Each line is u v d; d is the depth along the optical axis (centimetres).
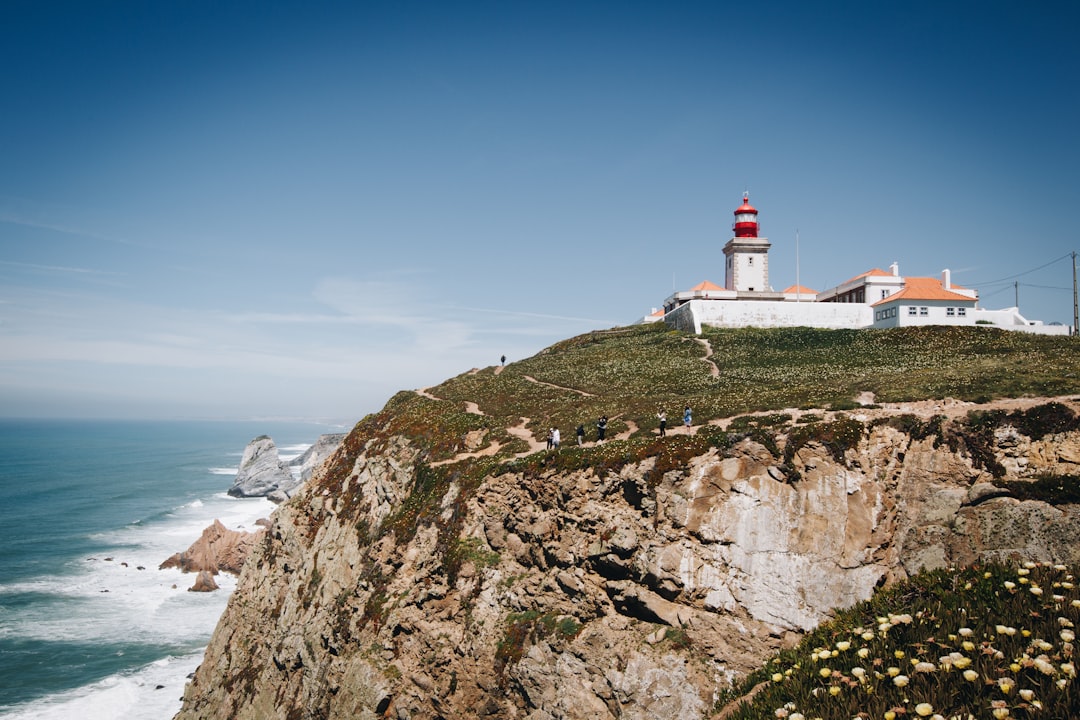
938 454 3381
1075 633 1101
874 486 3406
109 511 13100
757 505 3466
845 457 3488
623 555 3516
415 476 5159
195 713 5184
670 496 3603
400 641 3950
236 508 13612
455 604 3922
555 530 3866
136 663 6178
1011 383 4044
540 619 3578
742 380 5728
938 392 4094
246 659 5234
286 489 15138
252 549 6012
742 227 10325
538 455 4256
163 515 12700
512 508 4109
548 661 3406
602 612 3478
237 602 5700
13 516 12456
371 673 3850
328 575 4953
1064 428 3241
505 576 3881
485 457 4784
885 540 3297
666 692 3092
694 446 3731
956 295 7956
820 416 3872
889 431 3534
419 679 3734
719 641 3188
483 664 3597
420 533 4494
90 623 7056
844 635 1343
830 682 1181
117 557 9469
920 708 978
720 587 3319
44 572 8688
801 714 1112
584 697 3238
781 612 3219
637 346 8262
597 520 3688
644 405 5141
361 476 5662
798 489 3469
